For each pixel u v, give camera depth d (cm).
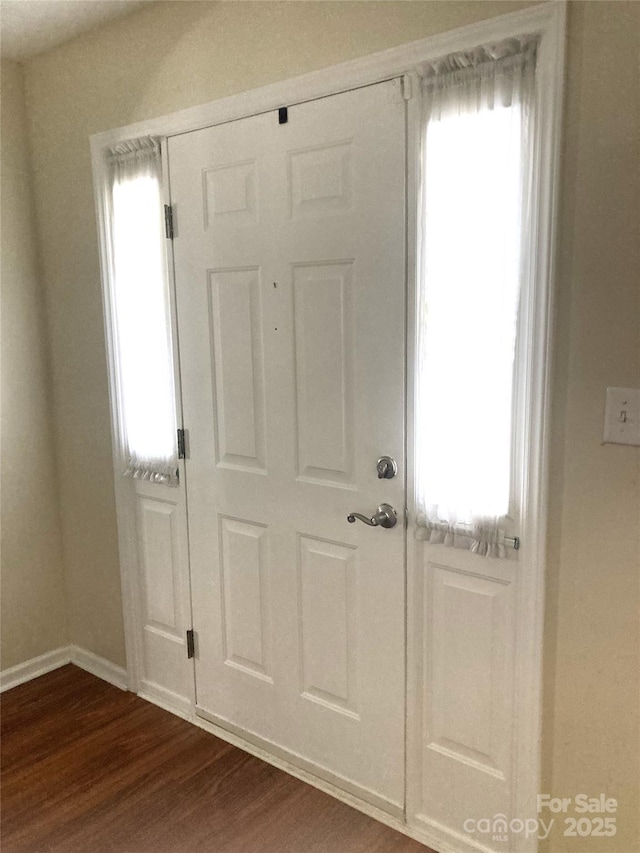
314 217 190
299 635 216
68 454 280
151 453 245
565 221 148
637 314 142
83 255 255
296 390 203
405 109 169
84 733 246
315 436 201
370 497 192
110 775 223
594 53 140
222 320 217
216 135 207
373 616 197
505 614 172
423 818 197
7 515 274
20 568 280
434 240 166
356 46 174
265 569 222
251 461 219
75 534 284
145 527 257
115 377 253
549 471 157
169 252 226
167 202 223
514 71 150
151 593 260
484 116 155
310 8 181
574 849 170
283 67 189
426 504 179
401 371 180
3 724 252
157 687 266
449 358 167
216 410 225
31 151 265
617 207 142
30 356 274
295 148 190
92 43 234
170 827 201
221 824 202
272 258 201
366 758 206
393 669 196
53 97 252
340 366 192
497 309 159
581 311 149
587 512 154
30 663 286
